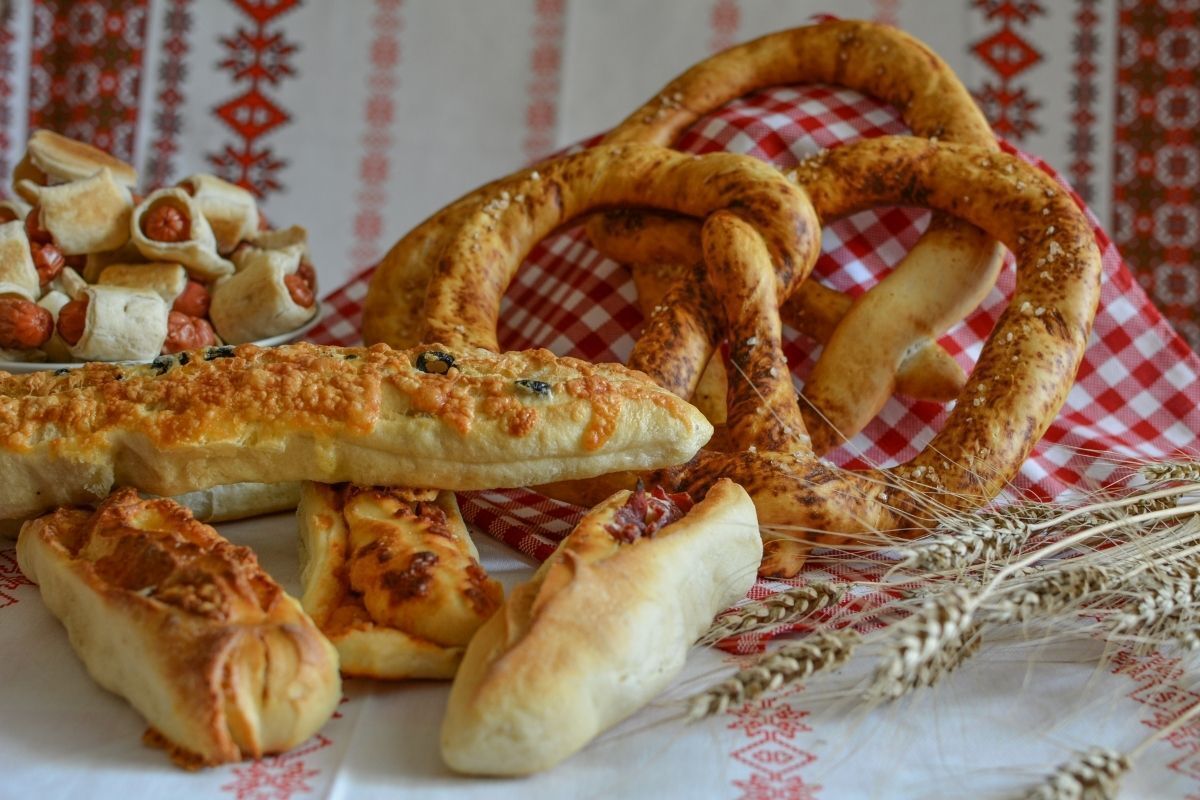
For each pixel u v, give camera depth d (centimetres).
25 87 145
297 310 77
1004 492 72
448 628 53
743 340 69
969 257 75
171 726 49
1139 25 142
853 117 85
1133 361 81
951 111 81
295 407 58
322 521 59
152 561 52
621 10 150
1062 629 57
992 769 50
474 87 152
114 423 58
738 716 53
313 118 152
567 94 152
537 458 59
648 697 51
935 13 145
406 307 80
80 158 80
